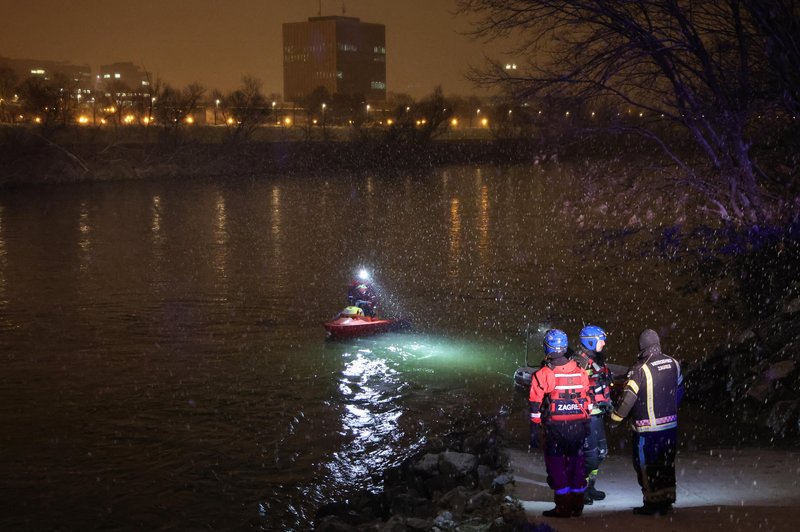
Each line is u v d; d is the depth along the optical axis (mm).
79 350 18391
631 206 19703
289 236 40500
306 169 101688
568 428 6953
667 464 6824
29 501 10742
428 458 10391
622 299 23047
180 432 13211
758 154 16000
